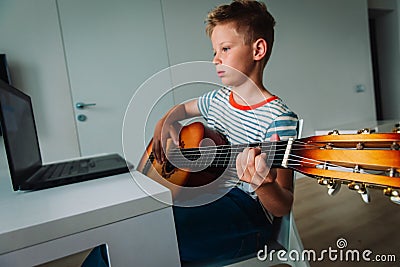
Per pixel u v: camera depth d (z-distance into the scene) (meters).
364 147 0.41
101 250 0.52
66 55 2.00
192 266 0.63
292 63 2.85
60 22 1.97
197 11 2.40
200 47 2.43
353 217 1.65
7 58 1.85
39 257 0.38
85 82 2.05
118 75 2.15
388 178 0.36
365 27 3.35
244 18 0.95
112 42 2.12
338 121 3.19
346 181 0.41
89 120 2.07
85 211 0.41
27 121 0.83
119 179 0.62
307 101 2.96
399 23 3.76
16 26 1.86
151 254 0.45
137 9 2.19
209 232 0.66
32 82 1.92
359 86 3.34
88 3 2.04
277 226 0.70
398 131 0.40
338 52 3.16
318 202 1.94
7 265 0.37
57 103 1.98
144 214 0.45
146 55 2.23
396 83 3.89
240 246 0.67
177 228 0.64
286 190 0.68
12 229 0.37
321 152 0.46
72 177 0.68
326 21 3.05
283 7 2.77
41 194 0.57
